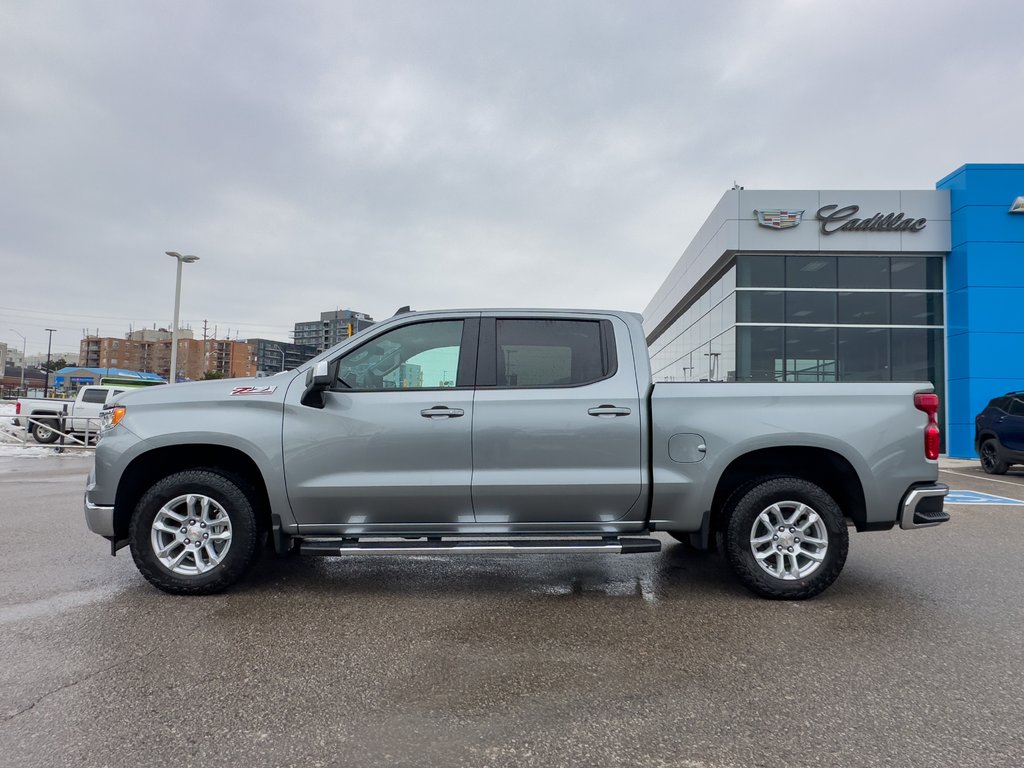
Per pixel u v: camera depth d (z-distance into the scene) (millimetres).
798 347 18891
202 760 2420
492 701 2916
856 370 18828
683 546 6168
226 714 2775
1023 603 4359
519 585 4766
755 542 4352
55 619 3936
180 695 2949
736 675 3201
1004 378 17812
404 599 4398
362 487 4289
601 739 2594
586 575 5055
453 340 4578
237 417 4336
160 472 4617
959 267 18266
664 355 33656
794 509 4363
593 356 4551
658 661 3371
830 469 4605
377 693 2986
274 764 2402
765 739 2600
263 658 3375
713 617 4055
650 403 4406
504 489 4297
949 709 2859
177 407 4379
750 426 4344
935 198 18578
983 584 4832
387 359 4555
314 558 5559
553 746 2541
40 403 20672
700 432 4355
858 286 18922
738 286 19031
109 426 4375
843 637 3715
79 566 5156
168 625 3846
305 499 4316
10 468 13695
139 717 2742
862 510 4387
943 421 18750
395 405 4359
